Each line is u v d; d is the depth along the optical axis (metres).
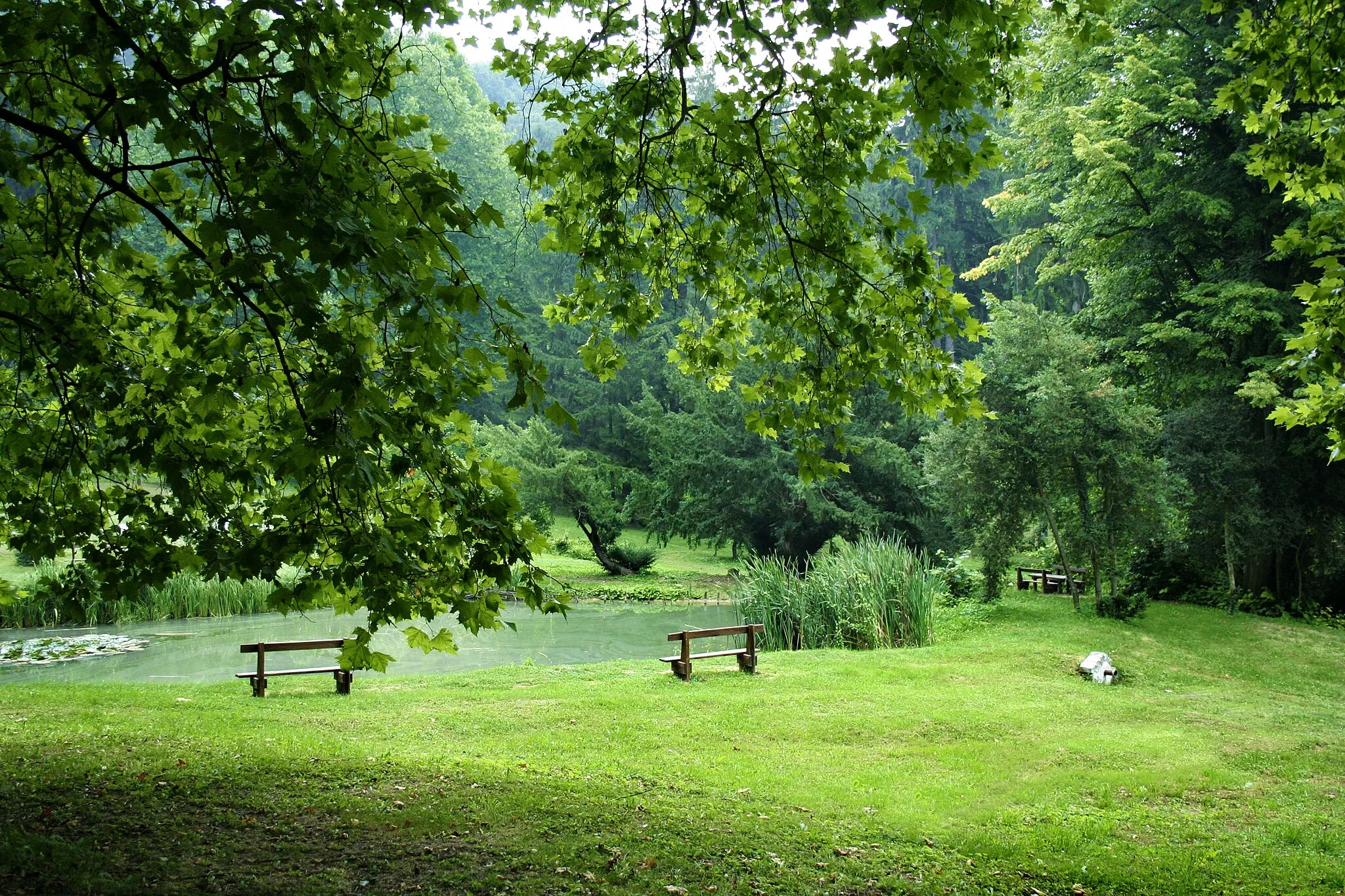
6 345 5.51
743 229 6.23
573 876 4.95
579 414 49.25
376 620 4.52
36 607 18.66
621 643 18.19
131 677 13.72
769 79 5.91
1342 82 6.54
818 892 5.02
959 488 19.00
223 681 12.05
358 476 3.71
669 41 5.71
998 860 5.82
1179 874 5.67
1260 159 7.18
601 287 6.97
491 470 4.75
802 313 6.57
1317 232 6.90
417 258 3.83
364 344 4.11
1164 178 20.91
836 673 12.98
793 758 8.50
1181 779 8.08
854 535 30.66
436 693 11.31
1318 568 19.61
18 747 7.27
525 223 6.64
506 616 22.73
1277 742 9.69
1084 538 18.25
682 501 34.03
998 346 18.83
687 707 10.58
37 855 4.78
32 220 5.76
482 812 5.95
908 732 9.70
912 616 16.42
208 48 4.27
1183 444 19.31
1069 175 23.56
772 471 30.59
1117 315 22.30
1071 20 5.79
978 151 5.33
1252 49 6.84
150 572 5.36
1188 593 20.94
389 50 4.58
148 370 5.45
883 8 4.51
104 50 3.73
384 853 5.15
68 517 5.68
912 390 6.08
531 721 9.75
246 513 5.66
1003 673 13.37
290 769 6.77
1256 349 20.25
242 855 5.02
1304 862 6.00
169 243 5.17
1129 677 13.88
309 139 3.60
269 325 3.77
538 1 6.31
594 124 6.27
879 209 39.31
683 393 35.22
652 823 5.93
